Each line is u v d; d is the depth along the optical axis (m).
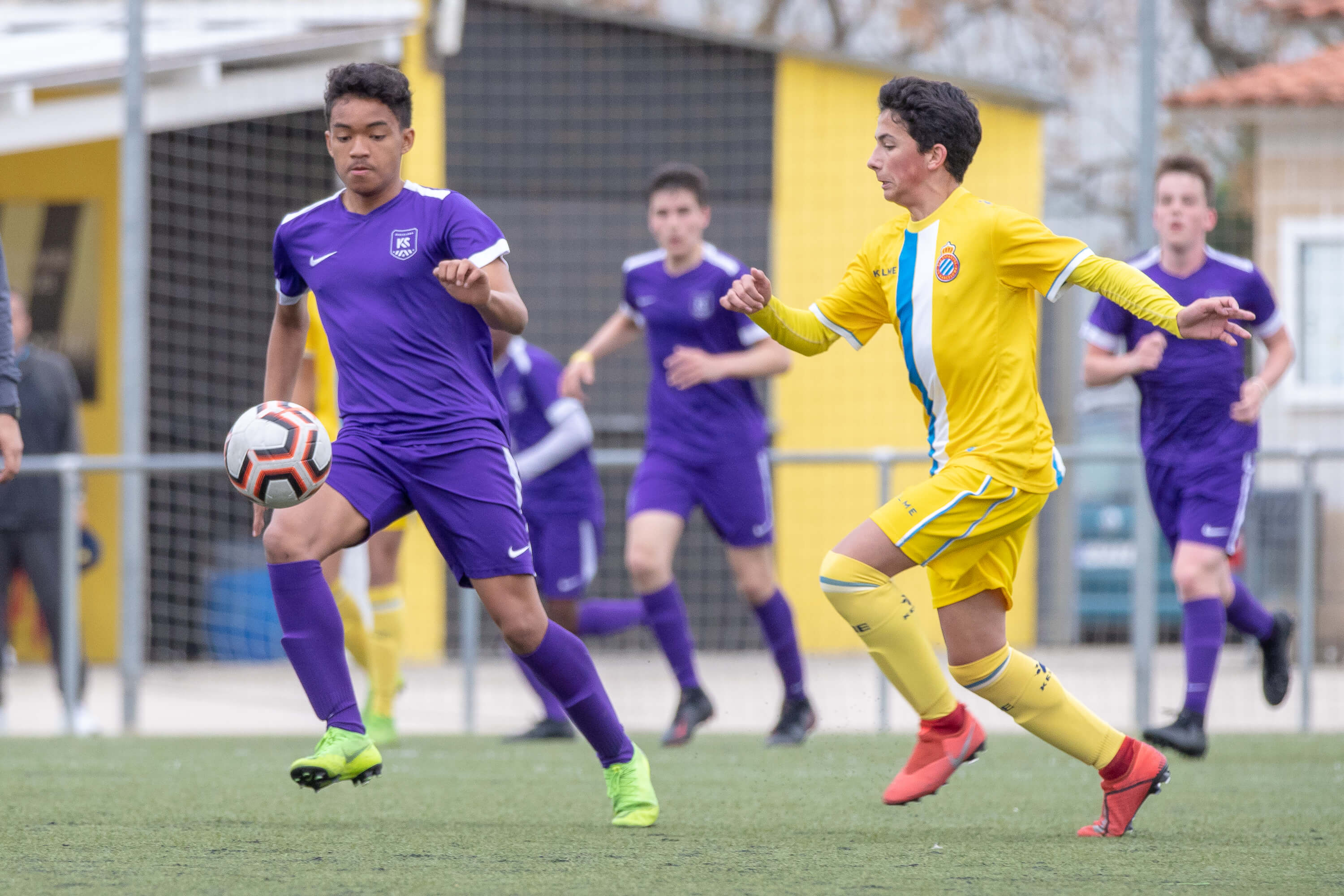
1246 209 49.91
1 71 36.97
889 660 13.61
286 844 12.55
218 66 37.88
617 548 43.75
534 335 44.31
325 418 21.44
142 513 27.39
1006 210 13.02
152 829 13.48
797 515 43.12
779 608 23.02
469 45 44.03
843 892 10.36
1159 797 16.39
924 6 72.94
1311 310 37.09
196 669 38.19
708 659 39.22
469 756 21.64
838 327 13.98
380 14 38.91
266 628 40.62
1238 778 18.25
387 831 13.39
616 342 23.52
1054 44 71.88
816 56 44.50
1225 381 19.91
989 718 29.45
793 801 16.16
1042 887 10.67
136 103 27.72
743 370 21.56
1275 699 21.52
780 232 44.62
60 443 28.98
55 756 20.97
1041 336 45.75
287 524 12.55
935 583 13.39
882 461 26.47
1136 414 26.84
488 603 12.95
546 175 44.41
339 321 12.98
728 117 44.69
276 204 44.34
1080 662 36.06
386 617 23.22
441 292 12.87
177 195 43.59
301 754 21.31
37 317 45.53
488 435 12.89
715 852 12.25
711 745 23.28
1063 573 36.59
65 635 27.03
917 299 13.20
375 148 12.66
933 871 11.30
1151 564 26.70
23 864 11.39
